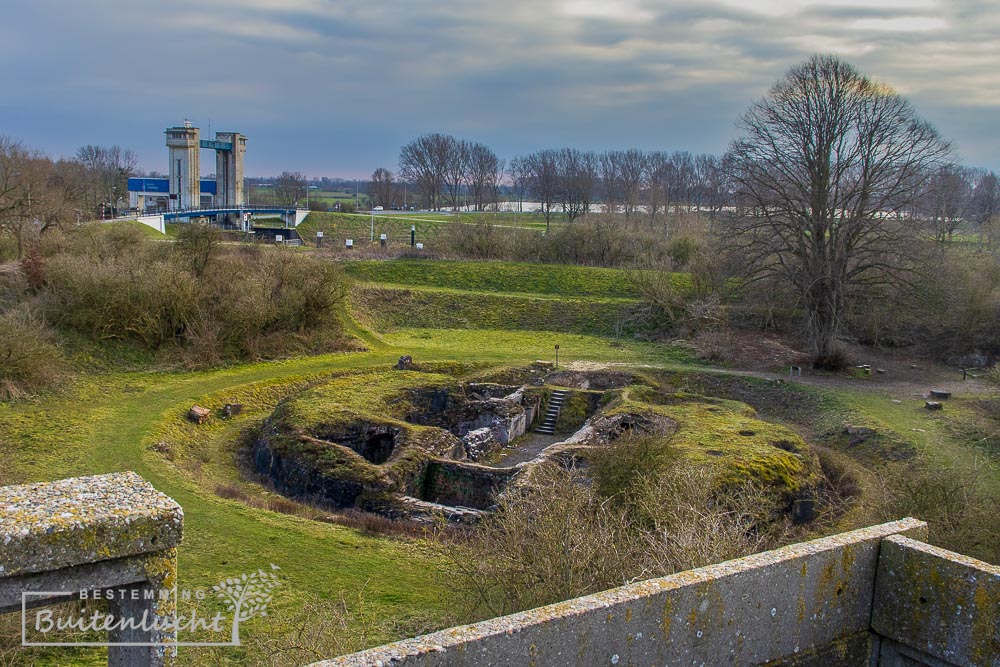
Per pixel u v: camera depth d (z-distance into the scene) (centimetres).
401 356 5778
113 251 6066
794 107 5681
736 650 788
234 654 1827
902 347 6247
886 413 4600
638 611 727
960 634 813
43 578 675
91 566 695
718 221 6744
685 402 4944
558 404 5028
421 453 3769
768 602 805
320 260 6406
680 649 753
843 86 5556
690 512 1747
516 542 1666
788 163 5728
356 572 2423
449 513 3231
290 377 5241
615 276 7725
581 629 696
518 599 1591
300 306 5994
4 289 5225
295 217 12100
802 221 5691
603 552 1570
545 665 679
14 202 6091
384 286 7356
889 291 5881
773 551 834
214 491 3278
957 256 6341
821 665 845
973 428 4309
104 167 15175
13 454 3628
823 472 3922
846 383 5350
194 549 2552
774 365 5753
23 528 652
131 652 740
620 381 5412
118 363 5109
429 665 627
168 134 13150
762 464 3475
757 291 6494
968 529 2350
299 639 1577
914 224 5569
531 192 16688
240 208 12912
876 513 2773
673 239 8231
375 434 4075
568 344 6431
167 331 5453
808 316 5803
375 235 11656
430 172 18000
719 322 6322
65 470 3500
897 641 866
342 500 3425
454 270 7900
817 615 841
